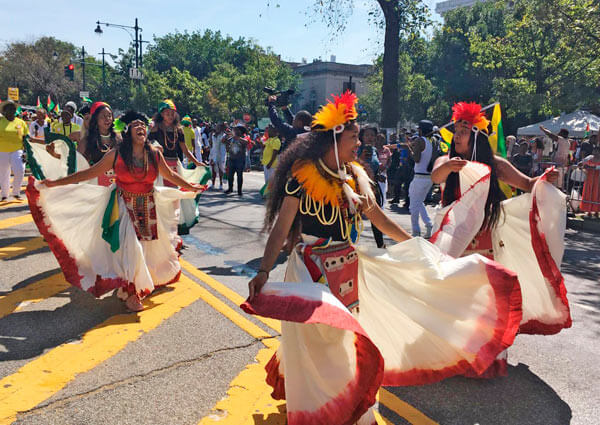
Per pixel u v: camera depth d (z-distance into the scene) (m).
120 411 2.91
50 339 3.83
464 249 3.53
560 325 3.71
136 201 4.55
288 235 2.75
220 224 8.90
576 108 25.23
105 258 4.48
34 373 3.29
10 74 73.25
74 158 5.83
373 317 2.96
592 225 10.91
